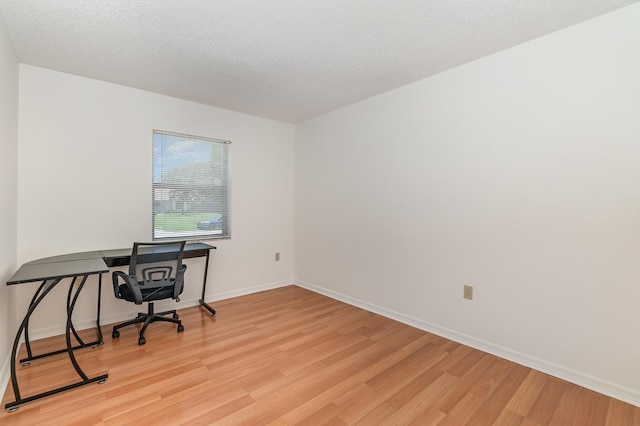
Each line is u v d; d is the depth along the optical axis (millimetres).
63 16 1839
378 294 3215
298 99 3305
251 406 1736
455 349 2439
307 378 2018
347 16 1844
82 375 1906
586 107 1923
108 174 2871
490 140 2354
